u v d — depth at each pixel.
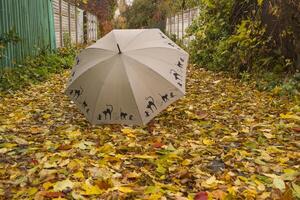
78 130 2.75
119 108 2.65
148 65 2.67
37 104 3.77
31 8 6.69
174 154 2.17
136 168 2.02
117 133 2.71
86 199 1.61
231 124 2.88
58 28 9.59
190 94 4.08
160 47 2.82
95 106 2.70
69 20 11.12
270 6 4.33
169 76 2.69
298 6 4.01
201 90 4.33
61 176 1.85
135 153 2.29
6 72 4.75
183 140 2.54
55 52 8.12
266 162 2.10
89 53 2.87
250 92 4.04
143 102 2.62
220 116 3.10
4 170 1.99
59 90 4.61
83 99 2.75
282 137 2.53
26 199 1.62
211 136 2.62
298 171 1.90
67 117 3.22
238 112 3.19
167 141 2.50
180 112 3.22
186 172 1.88
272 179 1.83
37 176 1.89
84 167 1.99
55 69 6.48
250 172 1.96
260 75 4.49
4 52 4.90
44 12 7.82
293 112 3.10
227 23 5.94
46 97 4.15
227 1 5.73
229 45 5.40
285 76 4.23
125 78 2.63
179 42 11.61
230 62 5.39
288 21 4.14
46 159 2.12
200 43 7.02
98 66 2.72
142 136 2.64
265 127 2.74
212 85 4.65
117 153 2.30
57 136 2.66
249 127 2.77
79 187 1.72
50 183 1.75
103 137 2.59
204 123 2.92
